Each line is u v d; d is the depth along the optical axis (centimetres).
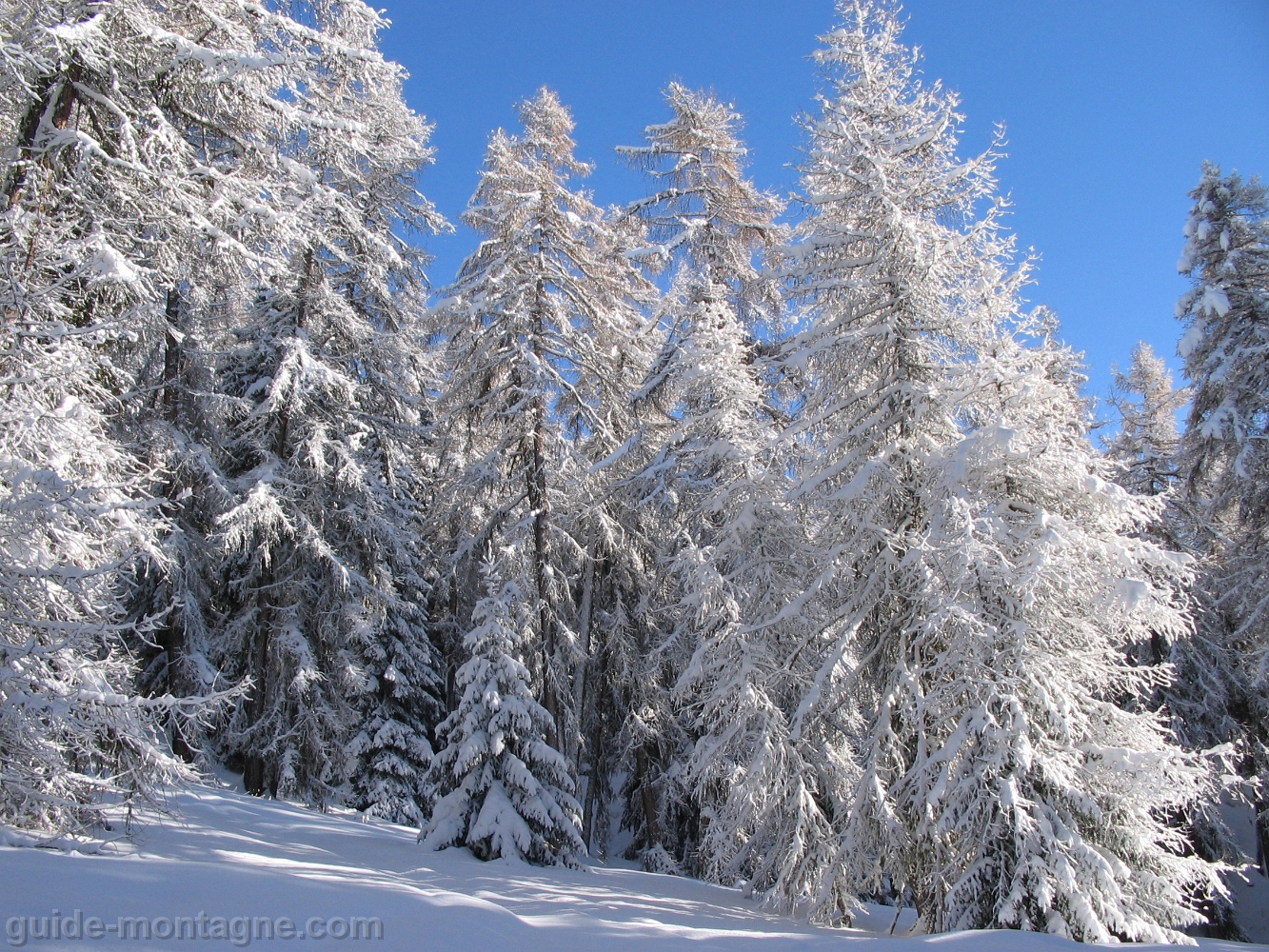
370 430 1814
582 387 1900
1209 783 891
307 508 1645
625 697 1941
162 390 1514
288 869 698
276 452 1691
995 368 985
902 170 1102
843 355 1147
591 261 1856
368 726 1861
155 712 693
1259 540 1803
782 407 1644
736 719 1163
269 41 1094
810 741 1195
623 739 1859
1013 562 925
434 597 2127
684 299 1795
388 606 1867
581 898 929
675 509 1636
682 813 1828
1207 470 1925
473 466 1719
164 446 1355
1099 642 941
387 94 1766
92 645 668
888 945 591
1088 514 973
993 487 1003
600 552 1891
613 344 1939
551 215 1802
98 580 685
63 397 849
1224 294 1853
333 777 1772
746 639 1227
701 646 1241
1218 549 2059
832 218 1188
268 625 1594
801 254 1154
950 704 932
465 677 1308
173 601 1330
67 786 641
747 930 841
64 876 454
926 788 914
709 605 1262
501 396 1798
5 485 693
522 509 1859
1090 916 737
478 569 1853
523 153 1889
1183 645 2000
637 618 1870
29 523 638
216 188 1062
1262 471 1753
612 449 1883
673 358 1734
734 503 1346
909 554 982
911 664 1042
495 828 1187
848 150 1133
